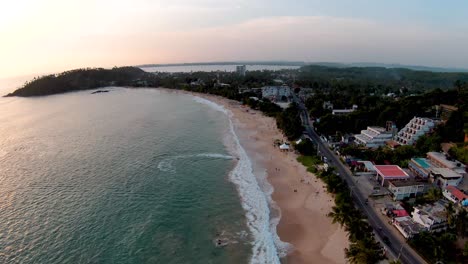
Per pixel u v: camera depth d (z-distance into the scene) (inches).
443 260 1959.9
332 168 3339.1
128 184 3208.7
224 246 2235.5
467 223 2137.1
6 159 3927.2
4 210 2657.5
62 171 3528.5
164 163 3806.6
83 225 2458.2
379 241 2214.6
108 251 2161.7
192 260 2084.2
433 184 2979.8
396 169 3159.5
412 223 2331.4
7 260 2041.1
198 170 3604.8
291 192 3068.4
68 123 6028.5
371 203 2743.6
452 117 4028.1
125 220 2546.8
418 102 5054.1
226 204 2839.6
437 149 3639.3
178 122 6087.6
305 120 6082.7
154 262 2060.8
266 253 2162.9
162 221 2541.8
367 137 4434.1
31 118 6604.3
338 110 6259.8
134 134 5132.9
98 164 3754.9
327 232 2399.1
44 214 2605.8
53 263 2032.5
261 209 2755.9
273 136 5064.0
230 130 5487.2
